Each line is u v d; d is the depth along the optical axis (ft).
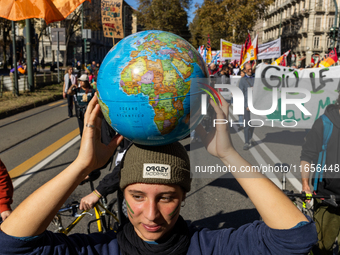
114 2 20.63
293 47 177.17
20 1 10.66
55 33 56.34
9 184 7.27
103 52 215.92
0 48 156.46
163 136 3.09
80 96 21.39
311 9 160.97
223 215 12.13
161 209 3.17
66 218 11.57
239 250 3.28
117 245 3.64
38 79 60.44
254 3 107.45
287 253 2.90
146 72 2.90
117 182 7.80
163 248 3.35
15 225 2.95
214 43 122.31
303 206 7.72
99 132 3.44
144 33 3.19
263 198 3.04
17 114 36.94
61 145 22.74
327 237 7.54
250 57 44.37
